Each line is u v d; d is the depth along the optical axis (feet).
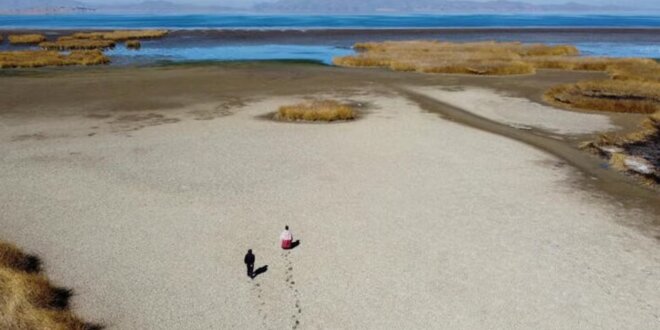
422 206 81.87
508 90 182.70
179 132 124.67
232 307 55.72
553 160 106.01
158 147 112.37
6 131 125.08
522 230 73.72
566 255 66.69
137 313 54.65
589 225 75.46
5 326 49.01
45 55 257.75
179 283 60.18
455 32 525.34
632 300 57.21
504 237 71.51
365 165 101.14
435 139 119.96
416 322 53.31
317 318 53.98
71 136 120.98
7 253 62.85
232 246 68.80
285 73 221.46
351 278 61.26
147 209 80.02
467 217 77.87
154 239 70.54
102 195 85.51
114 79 201.36
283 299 57.21
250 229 73.56
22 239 70.33
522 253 67.15
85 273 62.08
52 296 56.13
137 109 150.10
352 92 178.40
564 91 169.78
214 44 367.66
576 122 138.82
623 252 67.56
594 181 94.02
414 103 160.25
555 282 60.49
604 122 138.92
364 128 129.29
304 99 165.58
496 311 55.11
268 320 53.62
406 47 312.71
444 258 65.87
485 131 128.36
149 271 62.59
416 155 107.65
